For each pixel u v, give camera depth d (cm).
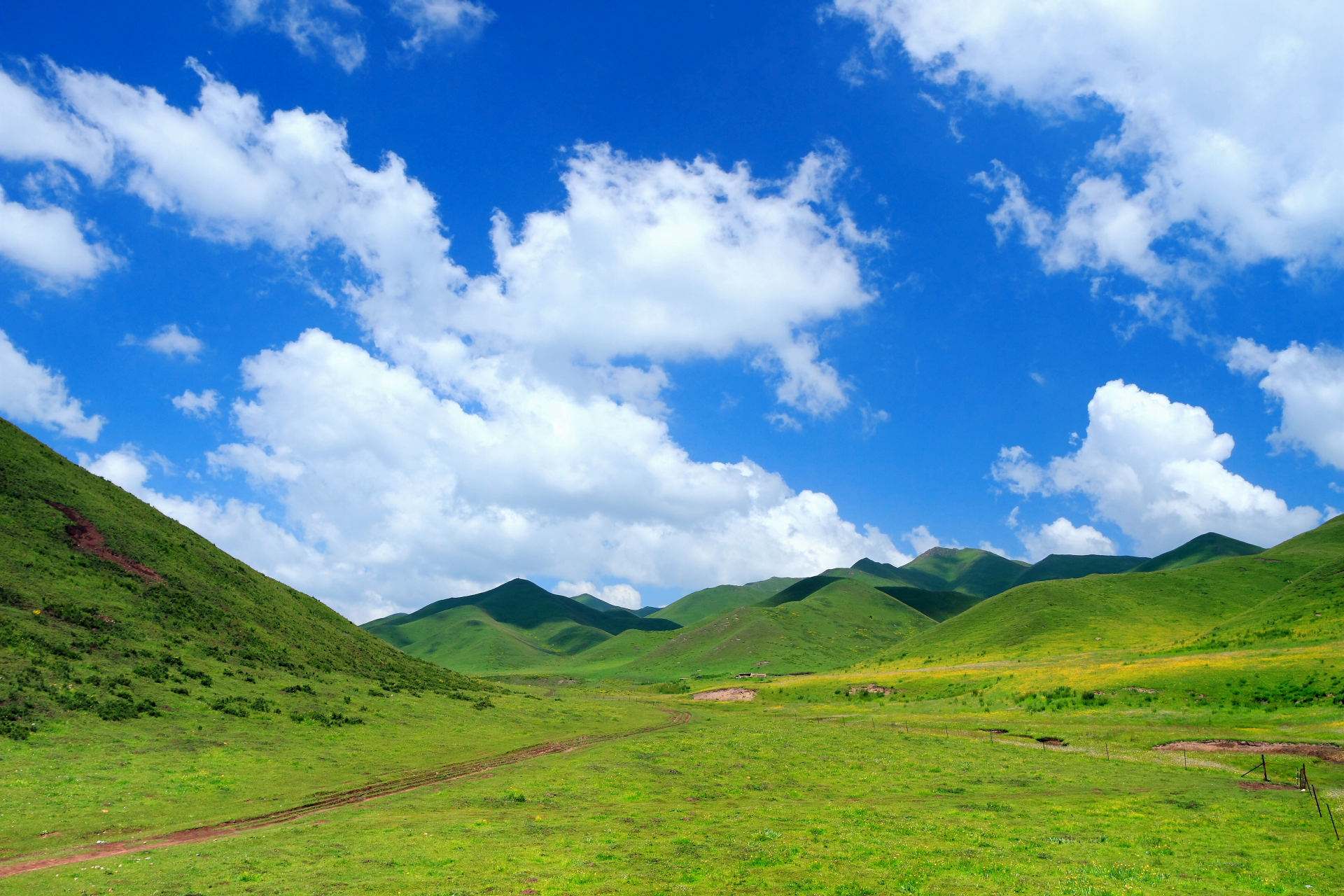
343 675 9075
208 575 9725
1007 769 6322
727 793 5250
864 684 14712
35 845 3378
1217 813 4425
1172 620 18012
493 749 6962
